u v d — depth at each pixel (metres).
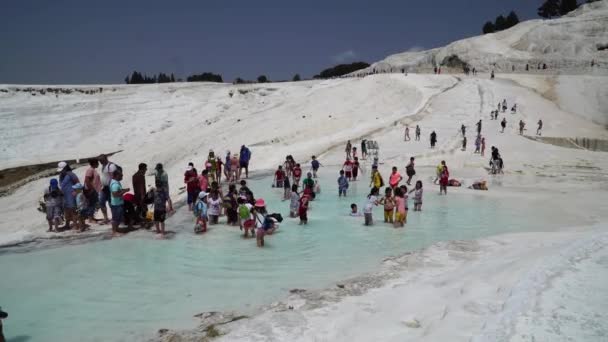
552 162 27.92
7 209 32.28
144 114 62.31
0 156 49.47
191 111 63.41
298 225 13.85
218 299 7.95
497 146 31.94
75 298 8.02
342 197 18.73
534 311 5.27
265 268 9.69
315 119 44.72
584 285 6.02
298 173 19.88
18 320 7.19
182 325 6.92
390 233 12.84
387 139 34.59
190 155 41.56
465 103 46.12
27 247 10.84
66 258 10.19
